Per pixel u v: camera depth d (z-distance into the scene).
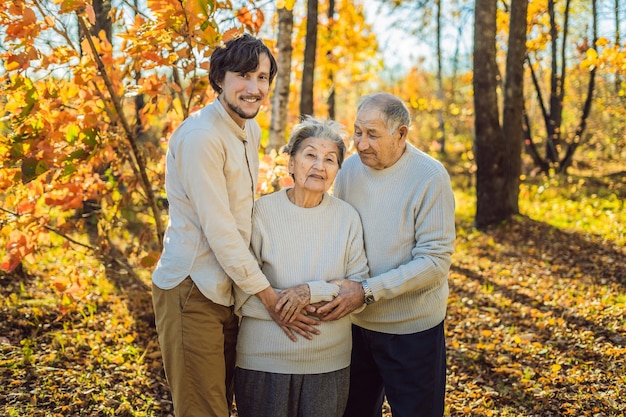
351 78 12.44
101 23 4.53
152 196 4.05
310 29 7.41
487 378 3.93
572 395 3.59
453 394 3.71
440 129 20.31
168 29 3.29
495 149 8.81
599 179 13.36
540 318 5.09
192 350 2.36
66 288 4.06
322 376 2.43
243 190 2.42
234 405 3.41
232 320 2.57
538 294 5.83
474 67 8.75
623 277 6.12
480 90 8.73
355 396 2.89
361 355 2.83
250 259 2.29
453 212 2.59
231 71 2.33
